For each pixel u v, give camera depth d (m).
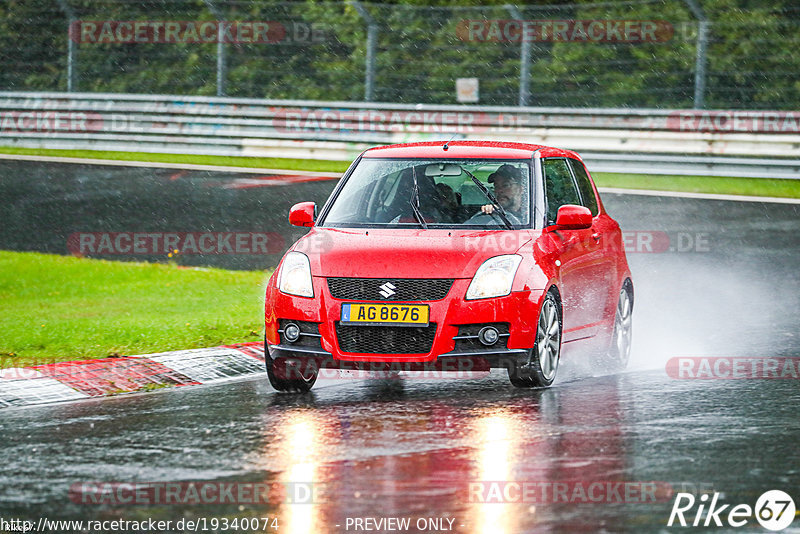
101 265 55.34
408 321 28.28
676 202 71.12
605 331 33.31
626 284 35.34
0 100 100.06
